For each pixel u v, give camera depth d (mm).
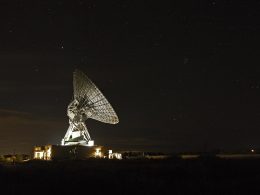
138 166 34406
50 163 44875
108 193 21375
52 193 21891
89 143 55531
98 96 51031
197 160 35969
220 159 34500
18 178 28656
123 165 36750
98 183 24219
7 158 62344
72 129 55000
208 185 22953
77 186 23516
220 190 21625
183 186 22734
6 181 27219
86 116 53594
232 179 25328
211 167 30422
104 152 56219
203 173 28016
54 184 24625
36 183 25609
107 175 28234
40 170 34000
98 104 51594
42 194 21797
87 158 51344
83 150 54719
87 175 28516
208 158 35625
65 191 22234
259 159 34094
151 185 23203
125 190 21938
